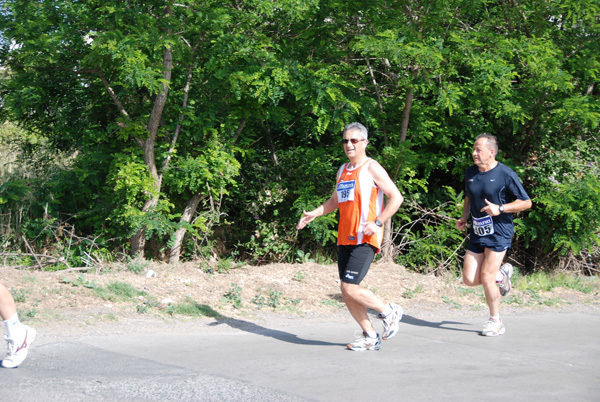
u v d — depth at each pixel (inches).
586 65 416.2
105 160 374.6
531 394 155.4
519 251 468.8
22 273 288.4
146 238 354.3
